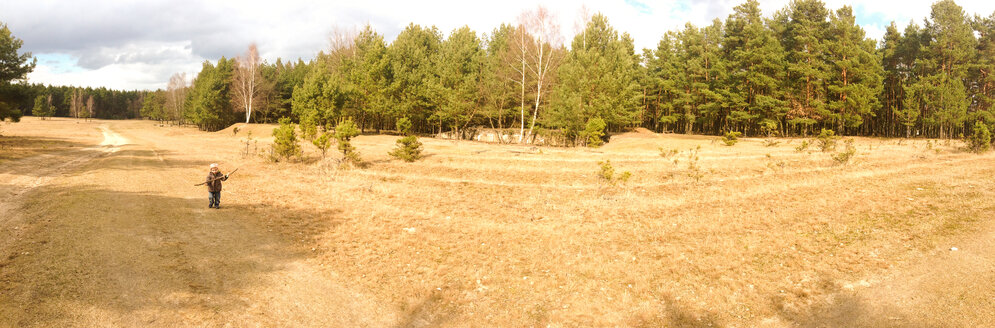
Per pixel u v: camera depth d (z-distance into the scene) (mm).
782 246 10438
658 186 19812
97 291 7266
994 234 10430
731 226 12398
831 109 47750
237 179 20562
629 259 10070
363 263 9586
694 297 7926
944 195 14773
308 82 58781
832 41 47281
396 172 24375
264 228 11953
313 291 8008
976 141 27344
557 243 11328
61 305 6668
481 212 15273
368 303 7664
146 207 13516
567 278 8938
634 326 6930
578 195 18234
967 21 47781
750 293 7965
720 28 56469
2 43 36969
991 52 45062
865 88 44781
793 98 48250
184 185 18344
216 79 78000
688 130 59312
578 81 41469
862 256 9539
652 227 12836
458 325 7000
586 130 38156
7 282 7316
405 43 58875
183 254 9391
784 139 42188
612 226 13117
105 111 165375
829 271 8828
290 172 23781
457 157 29609
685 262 9719
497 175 23156
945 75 44188
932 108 46000
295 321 6859
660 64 61531
